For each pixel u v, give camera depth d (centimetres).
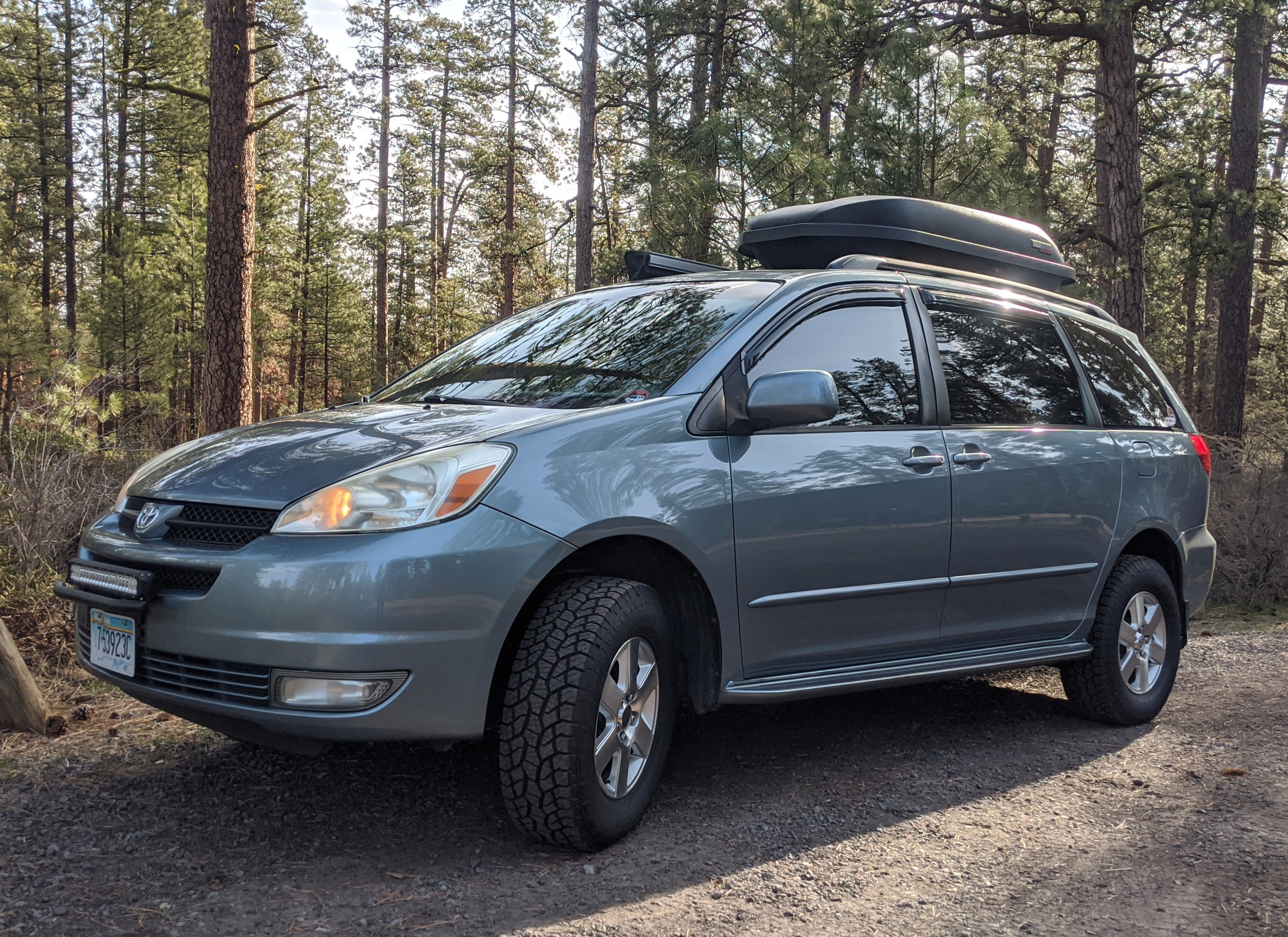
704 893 277
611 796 304
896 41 1120
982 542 405
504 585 280
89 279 3359
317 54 3103
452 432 307
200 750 385
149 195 3391
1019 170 1138
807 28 1357
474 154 4197
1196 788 375
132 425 848
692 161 1257
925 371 404
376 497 278
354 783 355
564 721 285
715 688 336
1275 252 2847
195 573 285
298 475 291
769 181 1124
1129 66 1388
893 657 390
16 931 245
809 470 352
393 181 4200
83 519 598
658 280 433
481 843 307
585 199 1805
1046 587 435
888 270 420
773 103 1313
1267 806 354
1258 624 770
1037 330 468
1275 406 2477
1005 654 424
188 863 288
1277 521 870
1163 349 2916
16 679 400
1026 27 1412
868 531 367
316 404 4144
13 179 3453
